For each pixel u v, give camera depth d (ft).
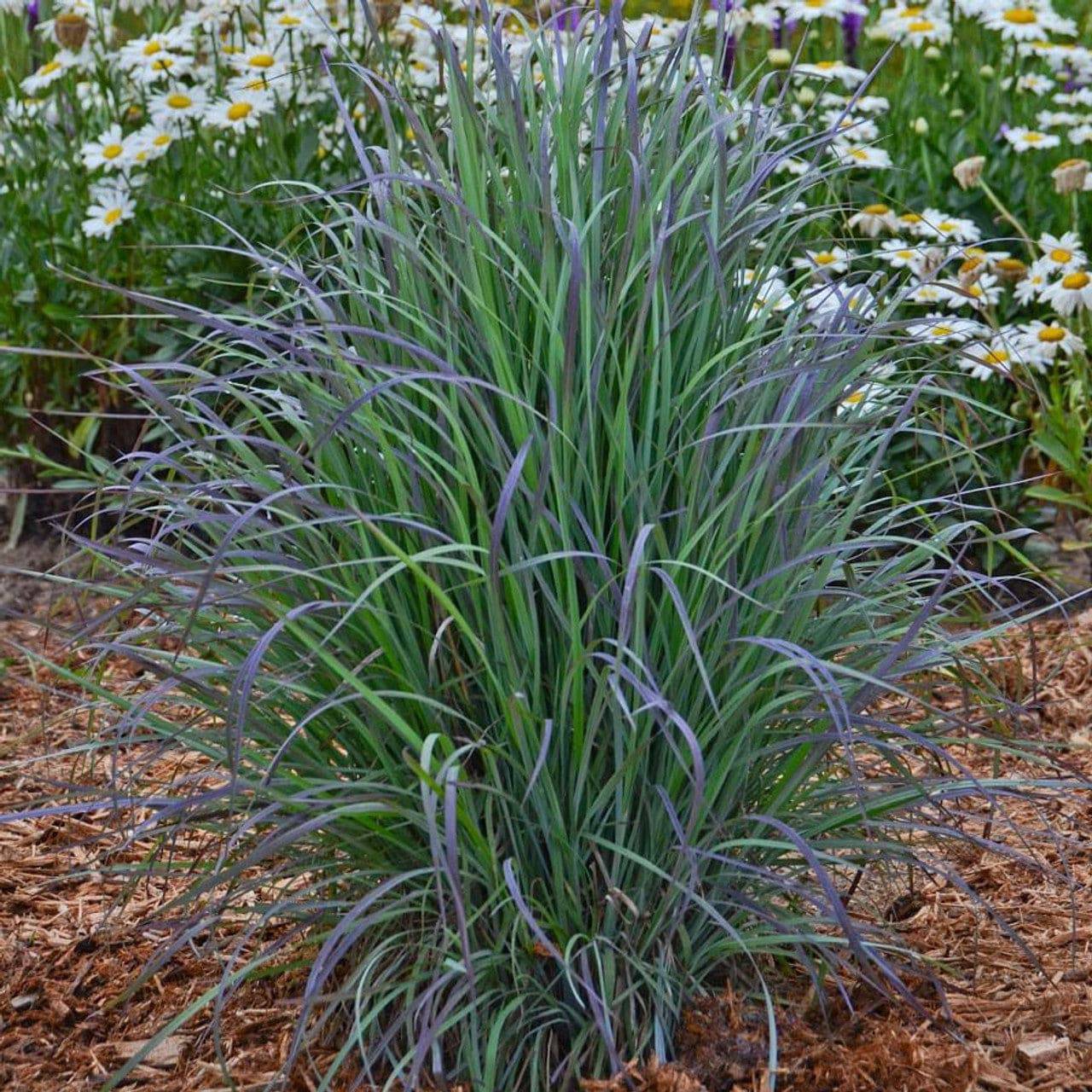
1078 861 9.89
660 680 6.79
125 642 8.04
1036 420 15.33
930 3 19.66
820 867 6.36
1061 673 13.24
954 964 8.46
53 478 17.04
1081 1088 7.22
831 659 7.59
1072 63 19.01
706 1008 7.13
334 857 7.48
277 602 6.81
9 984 8.52
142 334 16.61
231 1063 7.54
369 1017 6.52
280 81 16.67
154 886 9.75
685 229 7.09
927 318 7.27
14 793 11.28
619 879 6.86
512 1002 6.84
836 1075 6.98
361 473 7.09
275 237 16.10
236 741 6.18
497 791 6.40
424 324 6.75
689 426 7.01
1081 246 16.43
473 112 6.95
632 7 16.66
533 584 6.80
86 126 17.79
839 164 8.50
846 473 7.89
